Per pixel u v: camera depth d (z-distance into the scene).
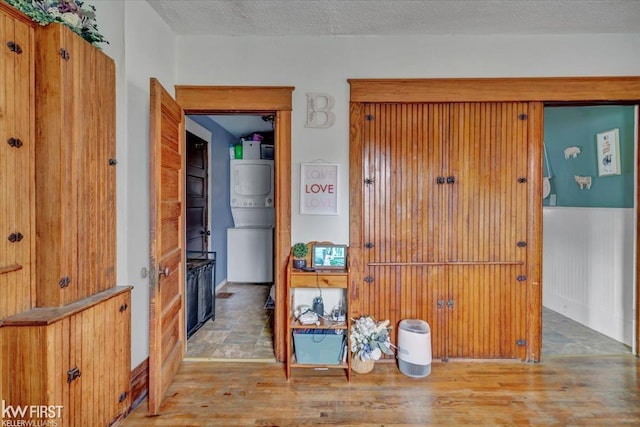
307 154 2.47
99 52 1.60
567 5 2.07
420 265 2.48
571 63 2.43
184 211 2.48
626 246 2.70
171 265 2.19
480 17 2.21
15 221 1.29
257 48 2.47
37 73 1.35
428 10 2.13
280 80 2.47
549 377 2.23
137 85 2.02
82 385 1.43
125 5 1.90
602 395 2.02
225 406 1.91
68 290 1.41
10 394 1.25
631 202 2.68
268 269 4.77
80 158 1.48
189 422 1.78
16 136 1.29
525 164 2.46
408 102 2.45
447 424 1.76
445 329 2.48
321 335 2.24
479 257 2.47
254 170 4.87
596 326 2.97
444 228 2.48
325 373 2.28
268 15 2.20
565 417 1.82
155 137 1.83
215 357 2.50
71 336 1.37
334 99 2.47
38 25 1.35
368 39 2.46
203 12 2.17
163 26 2.28
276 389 2.09
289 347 2.19
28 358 1.25
